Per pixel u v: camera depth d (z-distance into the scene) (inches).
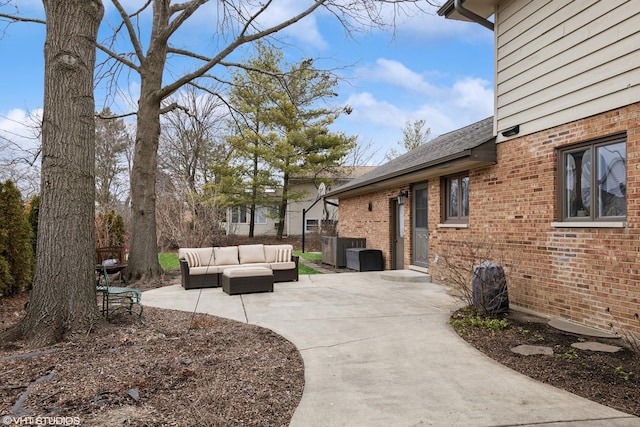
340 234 684.1
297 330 225.1
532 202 266.5
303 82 799.1
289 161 929.5
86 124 206.8
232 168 922.1
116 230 575.2
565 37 239.5
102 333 202.8
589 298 224.1
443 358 179.8
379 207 523.5
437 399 138.2
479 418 124.4
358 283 393.1
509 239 287.9
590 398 137.6
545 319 246.7
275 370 163.8
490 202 308.7
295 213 1136.8
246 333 217.8
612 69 209.3
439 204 384.5
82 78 205.2
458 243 349.1
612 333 209.0
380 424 121.1
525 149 273.3
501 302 257.1
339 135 956.6
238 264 400.5
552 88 249.6
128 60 426.6
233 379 152.7
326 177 1039.0
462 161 304.3
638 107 196.1
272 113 877.8
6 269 305.6
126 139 1143.0
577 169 239.0
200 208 730.2
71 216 200.7
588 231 225.0
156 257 419.2
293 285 383.9
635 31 197.0
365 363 173.6
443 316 256.8
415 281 395.9
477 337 211.0
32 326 190.4
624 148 209.2
